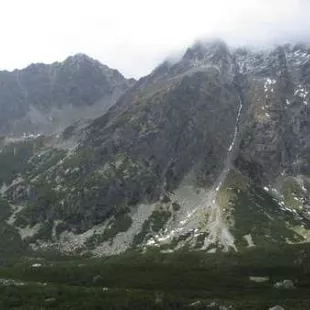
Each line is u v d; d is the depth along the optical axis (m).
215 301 165.38
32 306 148.62
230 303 161.38
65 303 153.75
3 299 156.62
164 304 155.62
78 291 171.25
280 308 149.75
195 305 155.00
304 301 170.25
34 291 169.00
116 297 162.88
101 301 156.00
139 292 173.75
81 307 149.12
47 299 159.00
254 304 160.62
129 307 151.38
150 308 151.88
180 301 160.50
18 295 163.25
